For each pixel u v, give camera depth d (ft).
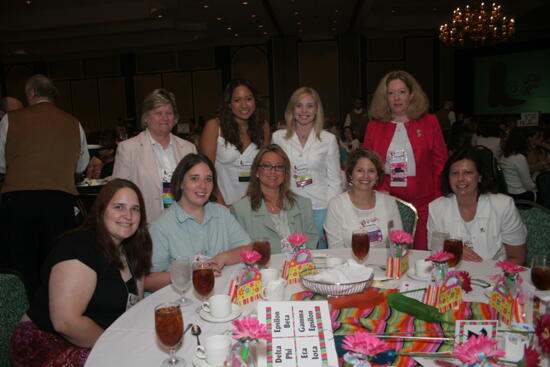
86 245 5.44
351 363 3.37
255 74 42.14
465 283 5.17
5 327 5.83
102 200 5.65
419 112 9.43
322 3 28.14
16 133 10.07
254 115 10.11
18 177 10.11
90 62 45.29
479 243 7.63
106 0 31.94
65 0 31.42
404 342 3.93
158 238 6.94
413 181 9.50
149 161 9.48
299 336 3.95
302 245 6.01
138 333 4.42
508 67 40.06
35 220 10.27
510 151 15.70
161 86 44.34
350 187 8.32
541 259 4.98
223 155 10.03
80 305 5.23
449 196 7.93
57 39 37.70
